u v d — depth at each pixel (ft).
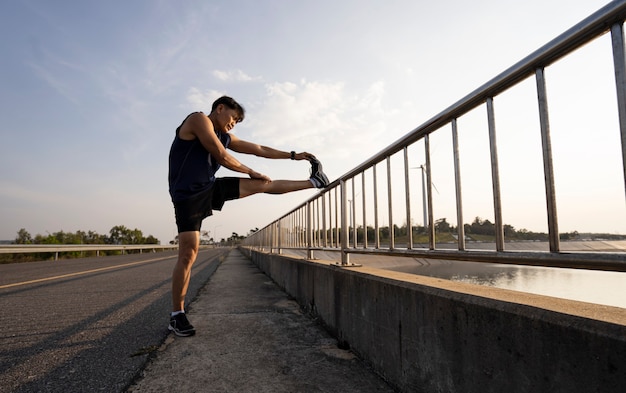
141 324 11.28
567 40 3.83
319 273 11.59
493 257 5.00
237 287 20.38
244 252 75.66
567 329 3.26
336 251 11.87
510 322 3.89
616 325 2.87
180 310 10.09
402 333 6.07
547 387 3.42
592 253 3.53
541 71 4.32
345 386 6.49
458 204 5.86
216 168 11.19
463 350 4.59
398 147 7.84
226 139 11.64
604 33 3.72
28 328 10.84
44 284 21.67
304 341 9.40
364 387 6.44
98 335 10.03
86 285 21.08
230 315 12.55
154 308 13.87
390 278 6.75
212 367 7.52
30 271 31.65
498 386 4.01
